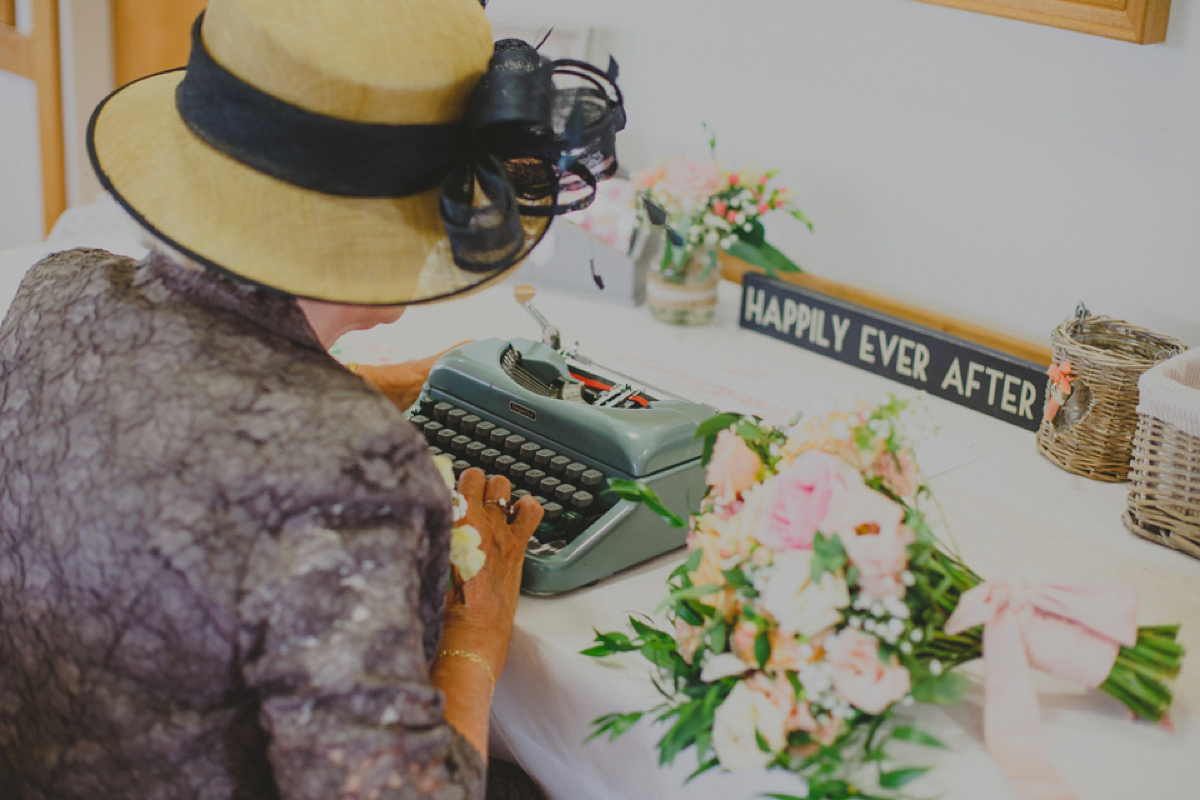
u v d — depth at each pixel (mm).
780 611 927
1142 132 1577
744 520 979
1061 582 1017
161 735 858
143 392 873
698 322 1997
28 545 898
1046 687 1116
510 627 1132
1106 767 1003
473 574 1102
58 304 976
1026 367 1650
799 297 1899
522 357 1553
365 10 930
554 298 2109
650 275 1998
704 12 2000
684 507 1337
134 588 836
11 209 3148
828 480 941
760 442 1048
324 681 805
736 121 2033
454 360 1495
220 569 819
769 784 965
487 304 2061
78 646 872
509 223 962
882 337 1809
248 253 930
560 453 1373
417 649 845
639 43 2113
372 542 840
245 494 828
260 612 814
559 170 1064
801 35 1893
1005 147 1722
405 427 888
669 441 1307
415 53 931
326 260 945
